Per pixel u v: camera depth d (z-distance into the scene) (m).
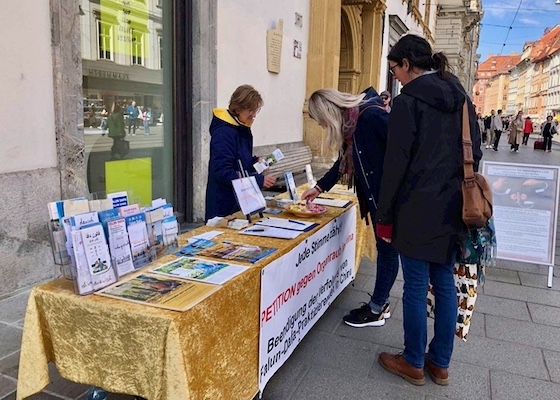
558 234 6.37
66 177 3.71
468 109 2.30
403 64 2.38
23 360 1.78
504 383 2.56
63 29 3.58
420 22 22.30
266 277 2.06
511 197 4.30
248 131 3.28
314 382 2.52
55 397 2.26
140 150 4.95
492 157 18.06
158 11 5.02
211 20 5.48
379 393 2.44
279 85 7.95
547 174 4.20
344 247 3.36
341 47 12.95
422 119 2.23
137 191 4.95
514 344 3.01
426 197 2.25
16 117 3.32
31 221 3.45
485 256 2.68
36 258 3.50
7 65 3.23
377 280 3.16
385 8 13.59
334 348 2.90
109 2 4.39
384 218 2.36
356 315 3.21
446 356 2.52
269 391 2.42
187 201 5.64
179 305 1.58
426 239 2.28
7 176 3.26
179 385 1.51
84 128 4.23
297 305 2.49
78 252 1.68
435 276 2.49
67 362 1.76
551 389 2.52
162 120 5.24
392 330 3.17
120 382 1.67
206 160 5.62
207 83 5.53
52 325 1.75
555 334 3.17
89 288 1.70
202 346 1.62
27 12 3.33
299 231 2.59
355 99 2.84
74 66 3.71
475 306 3.62
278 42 7.44
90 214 1.78
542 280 4.29
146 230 2.02
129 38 4.68
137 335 1.57
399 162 2.24
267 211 3.12
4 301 3.25
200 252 2.18
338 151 3.09
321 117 2.86
